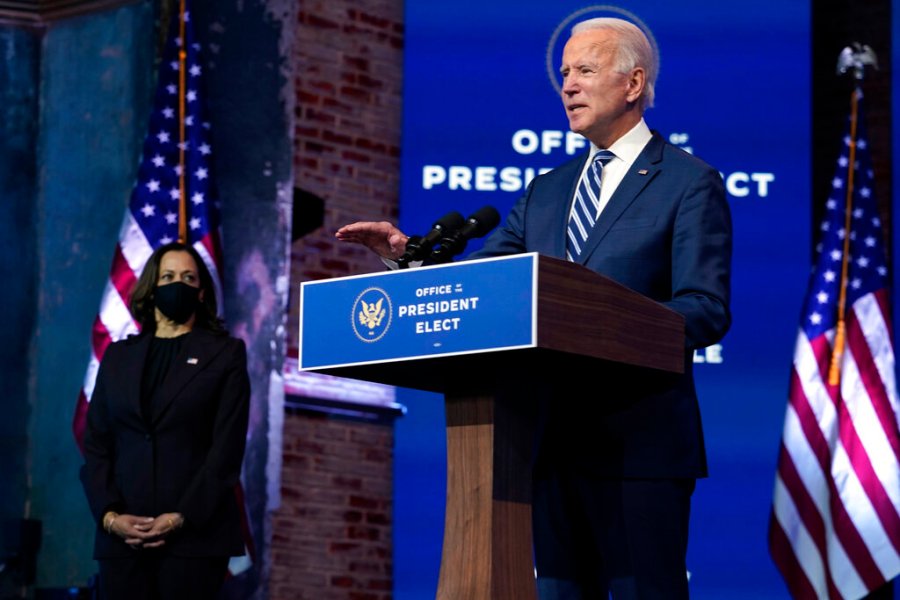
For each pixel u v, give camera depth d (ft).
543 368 10.12
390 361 9.63
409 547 29.71
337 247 30.83
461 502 9.85
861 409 29.12
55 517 28.71
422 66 31.58
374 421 30.22
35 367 29.43
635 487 11.17
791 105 31.37
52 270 29.68
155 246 27.78
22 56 30.35
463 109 31.42
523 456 9.92
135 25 29.84
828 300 29.91
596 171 12.24
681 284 11.33
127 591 19.08
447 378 10.06
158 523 18.97
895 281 31.14
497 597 9.56
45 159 30.14
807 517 28.73
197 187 28.25
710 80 31.55
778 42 31.60
